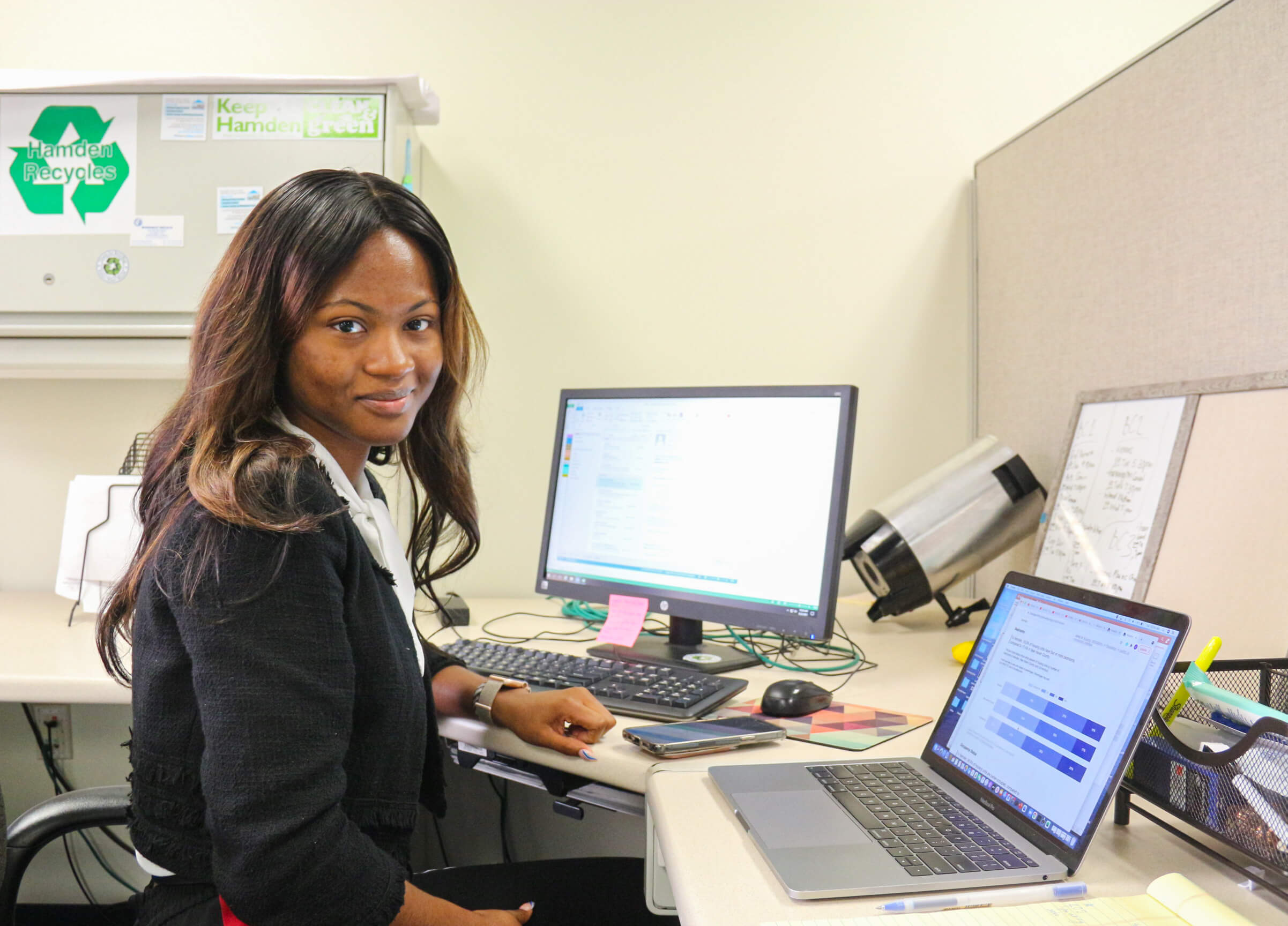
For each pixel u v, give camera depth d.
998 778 0.77
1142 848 0.73
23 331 1.60
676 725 0.99
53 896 1.88
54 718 1.87
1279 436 1.09
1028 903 0.63
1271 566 1.07
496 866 1.13
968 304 1.91
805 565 1.24
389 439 0.87
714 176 1.88
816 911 0.62
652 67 1.86
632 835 1.84
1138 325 1.41
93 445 1.83
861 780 0.83
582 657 1.35
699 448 1.37
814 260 1.89
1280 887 0.64
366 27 1.82
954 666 1.34
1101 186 1.50
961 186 1.91
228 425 0.80
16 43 1.79
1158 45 1.36
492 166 1.85
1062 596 0.81
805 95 1.88
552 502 1.52
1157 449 1.29
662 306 1.88
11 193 1.58
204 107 1.57
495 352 1.87
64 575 1.51
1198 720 0.78
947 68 1.89
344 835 0.73
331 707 0.73
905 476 1.92
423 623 1.62
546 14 1.85
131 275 1.58
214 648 0.70
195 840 0.78
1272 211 1.15
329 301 0.81
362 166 1.57
